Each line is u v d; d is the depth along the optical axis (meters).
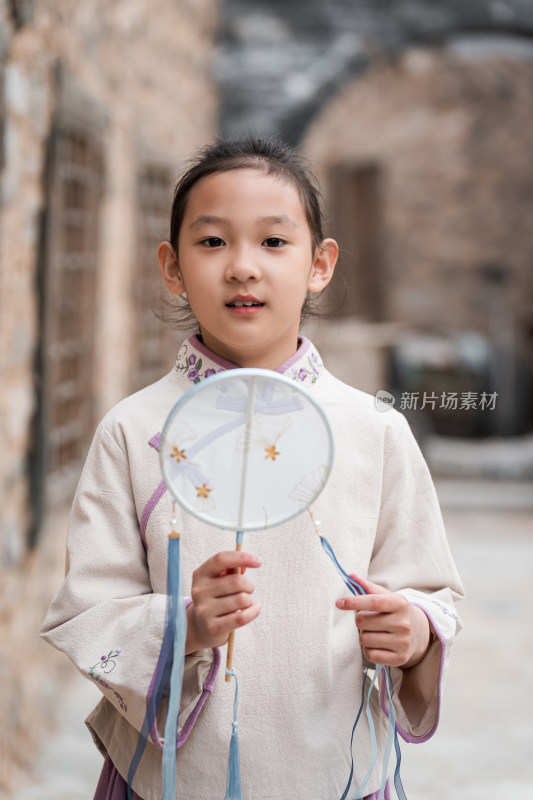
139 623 1.38
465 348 11.87
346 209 12.71
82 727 3.97
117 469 1.49
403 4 8.38
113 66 4.89
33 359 3.61
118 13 4.96
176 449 1.32
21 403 3.46
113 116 4.93
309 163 1.54
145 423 1.50
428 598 1.49
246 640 1.42
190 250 1.45
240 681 1.41
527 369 12.45
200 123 7.70
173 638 1.32
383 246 12.97
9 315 3.27
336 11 8.37
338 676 1.45
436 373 11.30
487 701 4.43
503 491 9.43
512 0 8.35
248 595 1.31
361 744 1.46
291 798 1.40
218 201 1.42
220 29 8.33
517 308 12.98
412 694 1.51
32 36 3.37
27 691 3.60
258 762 1.40
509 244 13.03
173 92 6.60
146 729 1.34
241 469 1.34
